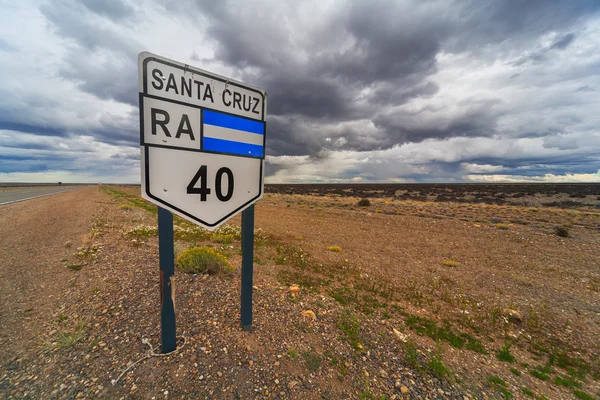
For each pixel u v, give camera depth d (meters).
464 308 5.38
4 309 3.66
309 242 11.33
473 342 4.06
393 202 37.97
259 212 23.33
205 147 2.57
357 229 15.19
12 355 2.64
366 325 4.12
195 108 2.48
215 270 5.62
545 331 4.62
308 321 3.87
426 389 2.77
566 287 6.87
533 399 2.89
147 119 2.22
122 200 27.92
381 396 2.58
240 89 2.80
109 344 2.81
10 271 5.25
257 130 2.99
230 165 2.78
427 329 4.34
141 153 2.21
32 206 18.09
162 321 2.60
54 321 3.33
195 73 2.46
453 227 16.25
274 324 3.58
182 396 2.18
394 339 3.80
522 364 3.60
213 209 2.68
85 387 2.21
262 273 6.41
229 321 3.46
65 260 5.98
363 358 3.17
